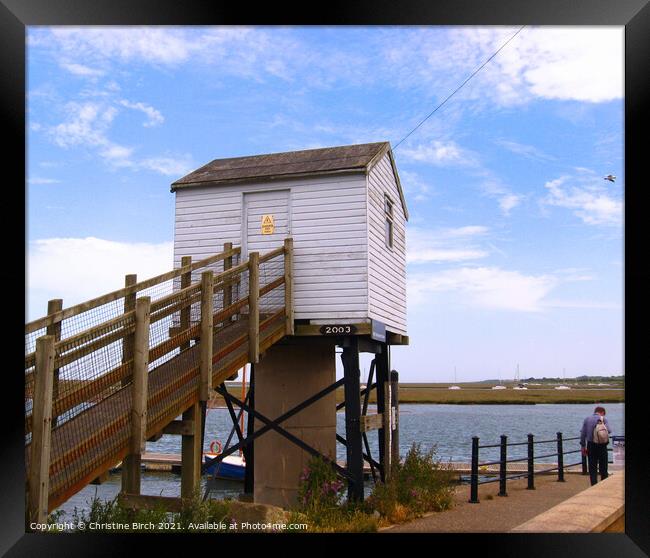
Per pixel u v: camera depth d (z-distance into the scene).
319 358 15.33
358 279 13.43
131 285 9.02
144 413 8.00
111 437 7.73
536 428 67.38
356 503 11.87
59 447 7.15
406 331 17.47
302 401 15.16
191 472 9.33
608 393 165.75
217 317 10.52
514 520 10.94
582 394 169.50
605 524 7.60
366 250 13.48
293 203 13.98
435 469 13.14
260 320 12.98
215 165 15.64
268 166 14.76
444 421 84.81
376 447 39.41
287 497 14.90
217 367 10.32
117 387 8.99
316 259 13.70
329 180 13.78
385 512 11.28
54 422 7.86
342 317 13.44
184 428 9.42
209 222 14.54
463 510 12.10
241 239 14.22
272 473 15.12
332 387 13.73
